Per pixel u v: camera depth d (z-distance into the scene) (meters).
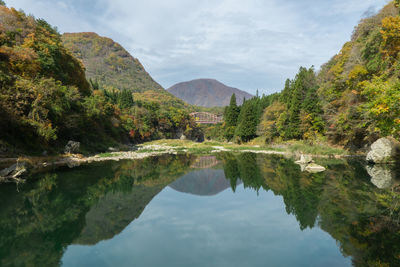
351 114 26.27
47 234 5.54
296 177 13.48
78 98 33.12
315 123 38.47
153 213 7.29
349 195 9.22
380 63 21.45
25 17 32.09
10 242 5.08
